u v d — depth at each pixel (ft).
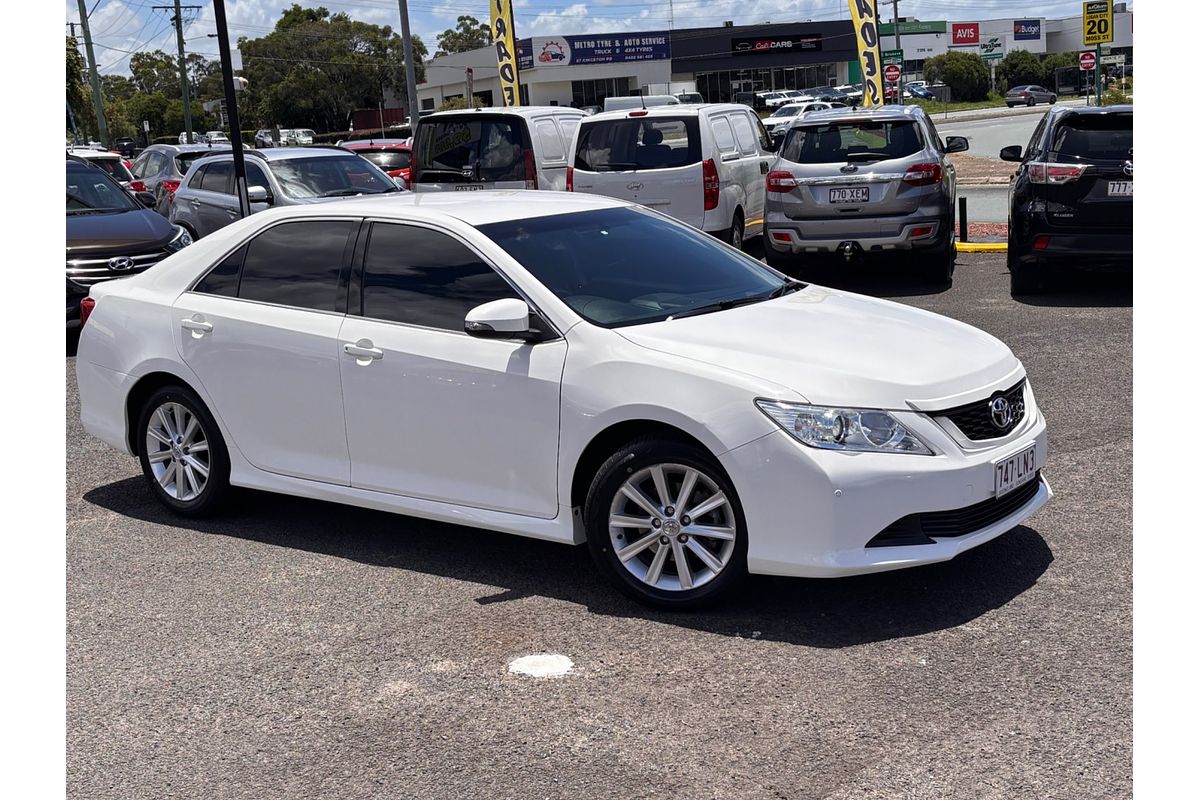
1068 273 40.14
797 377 14.39
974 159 96.89
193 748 12.44
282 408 18.24
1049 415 23.56
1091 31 77.66
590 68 228.02
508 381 15.89
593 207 18.79
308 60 307.17
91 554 18.56
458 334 16.55
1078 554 16.26
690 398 14.53
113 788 11.71
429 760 11.93
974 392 14.84
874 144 38.96
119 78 374.02
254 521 19.81
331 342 17.53
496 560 17.52
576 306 16.10
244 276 18.98
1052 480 19.53
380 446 17.30
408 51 82.33
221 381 18.84
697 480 14.79
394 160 69.62
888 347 15.42
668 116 41.06
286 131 223.92
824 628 14.47
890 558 14.02
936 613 14.67
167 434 20.07
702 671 13.52
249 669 14.24
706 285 17.60
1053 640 13.70
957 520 14.43
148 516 20.42
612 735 12.20
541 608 15.62
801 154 39.50
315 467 18.12
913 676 13.07
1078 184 33.88
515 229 17.33
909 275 42.80
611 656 14.05
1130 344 29.32
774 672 13.38
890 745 11.66
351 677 13.88
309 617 15.72
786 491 14.03
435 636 14.90
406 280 17.29
